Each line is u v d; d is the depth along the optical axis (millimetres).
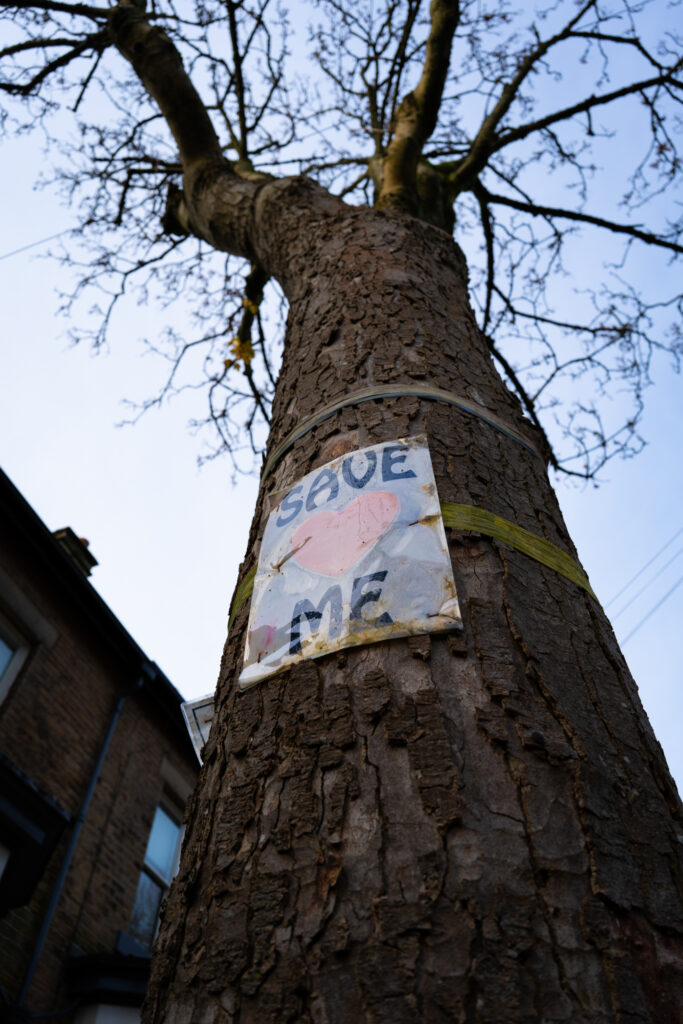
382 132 5262
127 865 6812
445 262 3002
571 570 1566
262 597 1501
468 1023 838
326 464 1700
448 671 1219
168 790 7867
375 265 2717
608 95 5191
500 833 1011
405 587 1338
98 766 6883
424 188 4707
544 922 925
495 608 1333
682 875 1049
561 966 888
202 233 4594
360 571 1391
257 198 3844
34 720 6457
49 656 6918
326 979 918
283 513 1657
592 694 1271
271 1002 928
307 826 1085
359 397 1900
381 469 1606
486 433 1845
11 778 5156
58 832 5496
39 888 5922
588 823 1037
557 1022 841
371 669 1247
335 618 1344
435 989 870
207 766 1400
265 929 1002
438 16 4293
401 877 981
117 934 6410
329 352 2254
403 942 917
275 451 1985
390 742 1139
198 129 4438
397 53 5898
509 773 1084
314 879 1025
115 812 6906
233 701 1415
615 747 1193
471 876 965
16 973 5406
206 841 1216
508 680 1206
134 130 6246
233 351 6219
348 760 1141
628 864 1017
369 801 1076
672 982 903
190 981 1032
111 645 7617
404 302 2434
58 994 5629
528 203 5633
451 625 1272
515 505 1645
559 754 1111
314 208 3527
